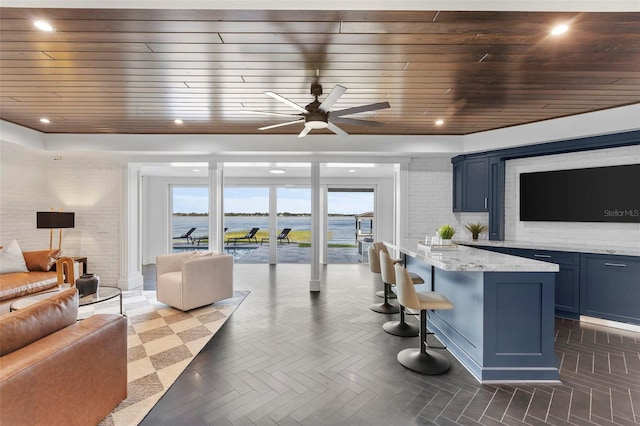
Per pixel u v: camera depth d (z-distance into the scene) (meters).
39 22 1.94
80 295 3.13
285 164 5.27
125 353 2.03
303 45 2.23
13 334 1.44
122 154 4.98
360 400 2.11
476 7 1.80
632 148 3.78
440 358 2.63
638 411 1.99
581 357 2.73
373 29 2.03
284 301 4.44
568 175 4.21
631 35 2.08
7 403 1.23
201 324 3.51
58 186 5.09
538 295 2.37
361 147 4.84
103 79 2.80
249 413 1.97
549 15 1.86
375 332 3.29
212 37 2.12
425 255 2.86
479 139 4.69
